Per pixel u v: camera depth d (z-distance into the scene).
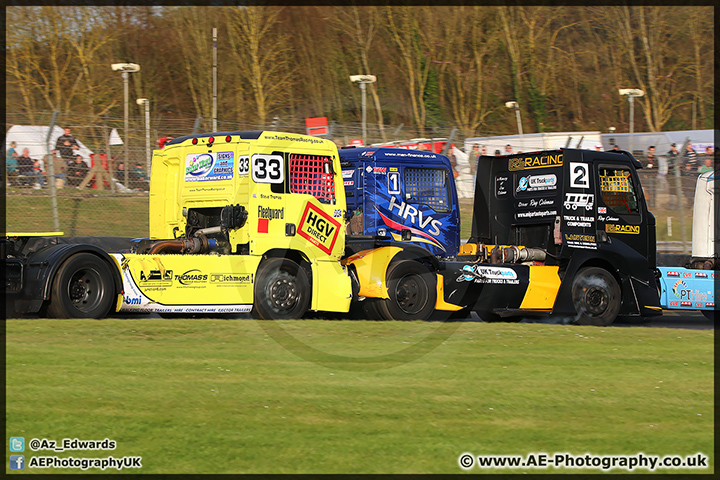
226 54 72.00
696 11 89.69
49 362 16.20
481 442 12.23
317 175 26.94
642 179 46.16
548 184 29.59
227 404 13.80
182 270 24.17
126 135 38.06
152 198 28.08
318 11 73.19
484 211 31.70
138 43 71.94
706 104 89.44
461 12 80.38
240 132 26.42
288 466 10.98
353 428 12.70
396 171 31.94
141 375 15.52
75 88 68.50
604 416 13.91
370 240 27.61
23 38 66.75
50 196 35.34
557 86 87.19
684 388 16.16
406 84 76.12
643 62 90.25
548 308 28.86
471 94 80.19
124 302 23.22
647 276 30.38
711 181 37.09
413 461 11.32
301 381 15.62
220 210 26.70
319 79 72.06
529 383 16.05
